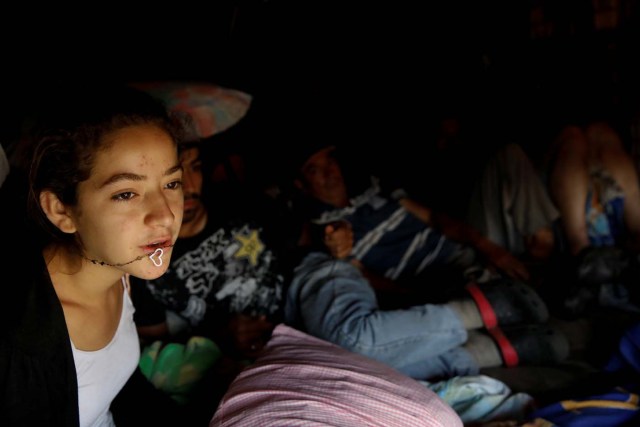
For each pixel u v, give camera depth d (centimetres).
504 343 187
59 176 89
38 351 91
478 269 236
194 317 199
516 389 178
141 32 320
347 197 246
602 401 151
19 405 90
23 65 289
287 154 243
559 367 189
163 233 93
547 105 313
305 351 143
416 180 307
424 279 250
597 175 248
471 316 189
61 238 97
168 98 211
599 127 253
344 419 117
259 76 339
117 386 114
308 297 195
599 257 214
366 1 355
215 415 125
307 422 114
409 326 180
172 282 194
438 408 127
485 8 335
